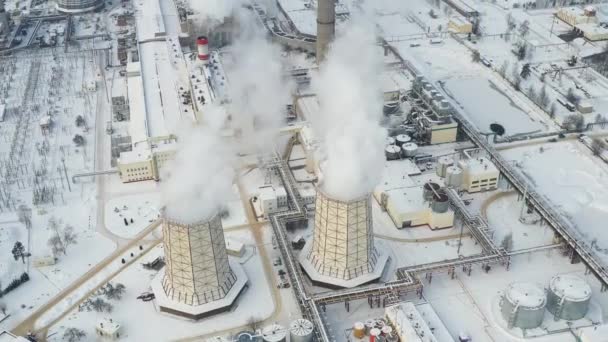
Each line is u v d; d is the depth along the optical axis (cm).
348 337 19375
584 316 19638
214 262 19575
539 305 18825
